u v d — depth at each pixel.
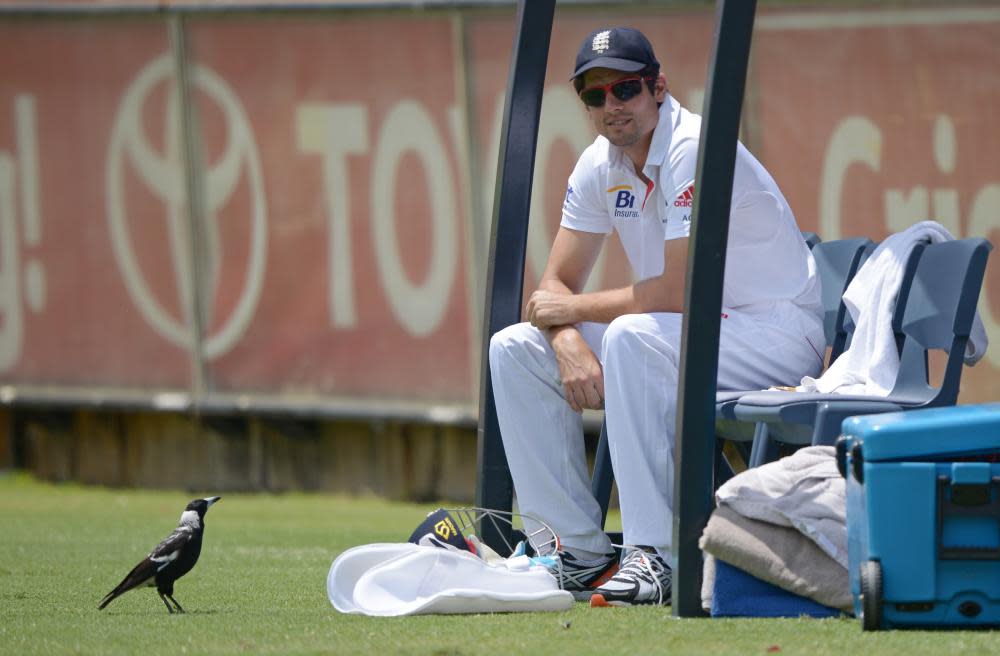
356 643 12.79
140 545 23.81
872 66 30.52
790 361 16.59
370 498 36.12
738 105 13.87
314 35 35.28
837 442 13.31
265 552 22.86
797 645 12.15
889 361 16.17
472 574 14.95
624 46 16.25
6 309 38.44
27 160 38.00
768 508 13.89
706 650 12.08
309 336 35.78
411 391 34.81
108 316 37.59
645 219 16.98
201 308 36.72
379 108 34.84
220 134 36.31
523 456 16.58
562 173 32.56
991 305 29.84
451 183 34.28
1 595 17.27
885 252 16.64
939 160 30.19
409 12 34.16
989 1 29.73
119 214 37.34
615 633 13.08
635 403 15.41
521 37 18.22
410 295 34.84
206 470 37.72
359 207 35.16
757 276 16.70
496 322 18.12
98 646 13.02
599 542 16.48
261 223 36.06
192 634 13.54
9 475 39.34
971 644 11.95
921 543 12.62
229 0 35.75
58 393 38.06
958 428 12.68
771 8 31.03
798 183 31.09
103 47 37.16
